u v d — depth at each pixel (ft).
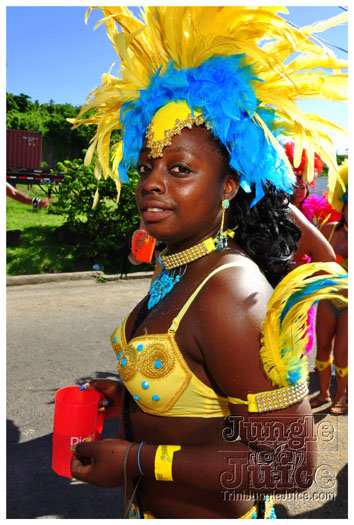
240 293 3.28
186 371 3.49
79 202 28.50
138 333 3.81
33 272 26.45
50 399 12.05
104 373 13.73
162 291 4.01
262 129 3.76
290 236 4.39
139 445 3.62
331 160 3.94
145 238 8.85
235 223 4.06
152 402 3.59
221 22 3.74
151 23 3.97
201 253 3.75
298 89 3.73
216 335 3.23
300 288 3.18
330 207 11.56
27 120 99.86
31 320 18.67
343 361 10.73
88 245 28.55
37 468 9.32
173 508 3.76
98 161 4.86
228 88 3.59
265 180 3.94
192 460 3.37
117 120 4.55
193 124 3.61
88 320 18.89
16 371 13.67
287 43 3.85
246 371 3.17
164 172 3.61
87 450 3.84
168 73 3.83
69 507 8.21
